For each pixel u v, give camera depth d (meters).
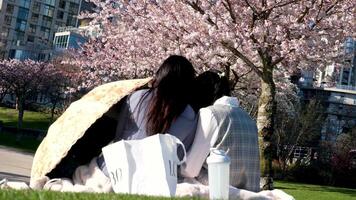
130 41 21.36
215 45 16.55
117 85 4.86
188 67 4.75
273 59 16.58
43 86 55.28
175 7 16.98
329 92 82.69
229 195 4.41
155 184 4.18
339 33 17.14
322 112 58.19
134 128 4.71
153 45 19.62
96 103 4.71
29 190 3.78
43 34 117.12
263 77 15.47
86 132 4.88
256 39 15.30
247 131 4.77
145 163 4.25
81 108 4.73
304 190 24.05
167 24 17.27
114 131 4.99
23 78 53.81
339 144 53.28
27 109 65.00
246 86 25.78
